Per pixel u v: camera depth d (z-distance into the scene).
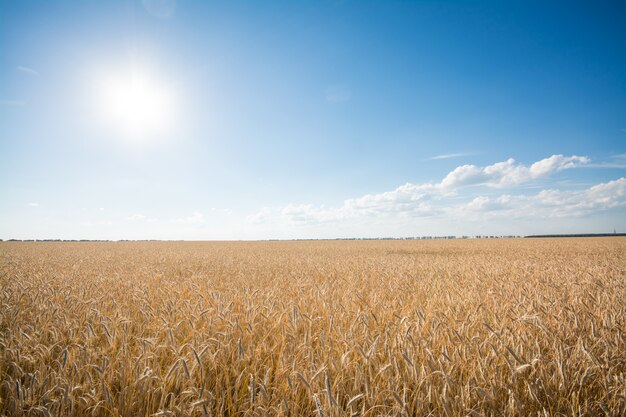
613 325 4.25
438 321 4.21
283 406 2.47
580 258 18.70
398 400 2.38
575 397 2.62
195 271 12.63
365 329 3.97
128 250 32.22
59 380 2.83
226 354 3.46
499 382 2.79
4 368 3.27
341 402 2.74
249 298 5.80
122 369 2.97
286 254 24.52
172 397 2.50
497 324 4.39
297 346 3.56
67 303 5.84
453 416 2.36
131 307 5.85
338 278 10.36
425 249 31.69
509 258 19.16
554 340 3.56
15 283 8.52
